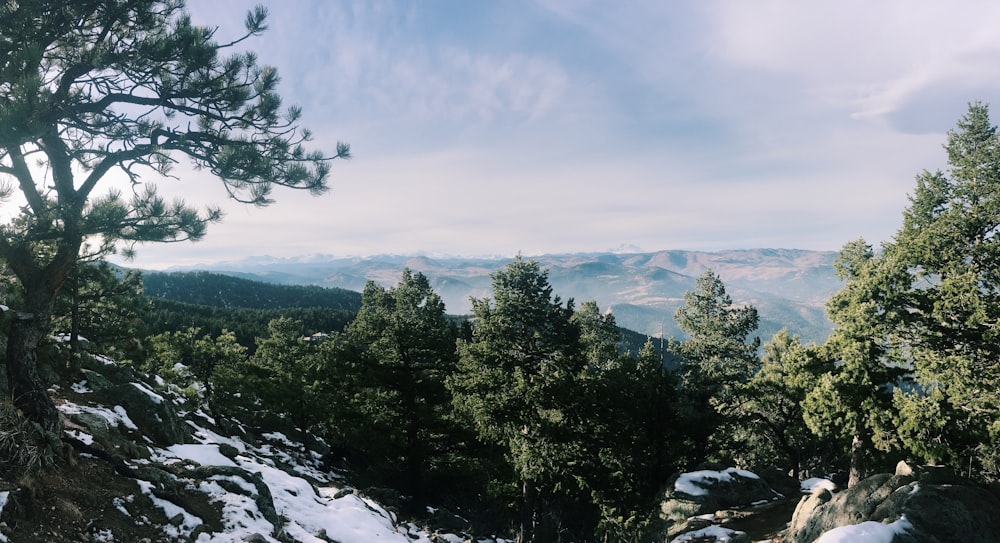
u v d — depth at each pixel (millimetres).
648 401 28547
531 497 24109
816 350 24703
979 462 18938
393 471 27922
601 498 22781
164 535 9055
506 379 23906
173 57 11383
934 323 19438
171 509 9820
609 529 20328
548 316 24938
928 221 23500
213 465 13719
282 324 43562
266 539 10055
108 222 8852
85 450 10414
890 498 12789
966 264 19734
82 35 11156
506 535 28062
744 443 37906
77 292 21500
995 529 11602
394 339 27453
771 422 37750
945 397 18984
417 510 24922
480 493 34406
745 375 38250
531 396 22797
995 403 17312
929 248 20156
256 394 30953
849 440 24750
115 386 15359
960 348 18891
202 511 10344
